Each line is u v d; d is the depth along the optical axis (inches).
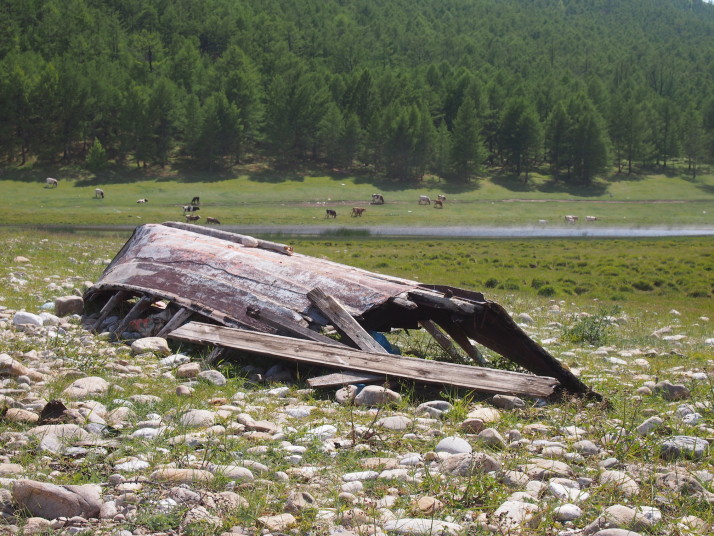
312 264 459.5
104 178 5354.3
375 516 183.8
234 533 172.7
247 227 3432.6
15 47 6948.8
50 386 316.5
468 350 420.8
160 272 474.9
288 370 373.1
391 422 279.9
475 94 7386.8
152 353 399.9
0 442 232.1
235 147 5925.2
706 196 6210.6
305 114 6259.8
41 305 547.2
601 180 6668.3
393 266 1425.9
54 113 5634.8
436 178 6156.5
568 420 303.6
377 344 370.0
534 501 199.6
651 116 7500.0
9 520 174.1
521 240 2664.9
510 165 6801.2
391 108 6186.0
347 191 5418.3
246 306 414.6
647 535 176.9
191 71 7155.5
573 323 703.1
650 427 281.7
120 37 7687.0
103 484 200.5
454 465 220.5
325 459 233.8
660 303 1014.4
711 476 229.0
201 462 221.0
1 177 5187.0
